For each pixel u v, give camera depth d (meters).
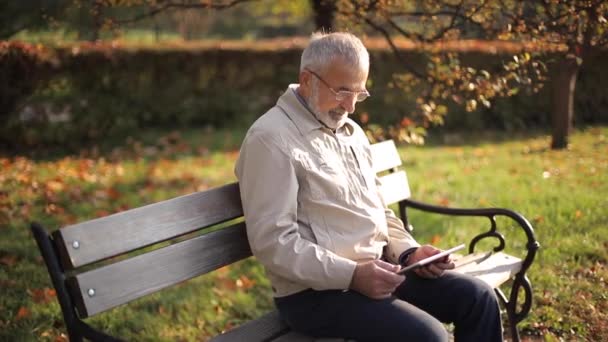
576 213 5.14
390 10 4.62
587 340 3.46
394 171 3.71
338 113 2.66
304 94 2.67
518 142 9.39
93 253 2.29
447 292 2.71
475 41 9.70
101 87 9.58
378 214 2.74
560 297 3.85
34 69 8.72
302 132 2.60
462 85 4.41
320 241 2.54
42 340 3.52
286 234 2.44
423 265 2.70
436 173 7.15
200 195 2.68
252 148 2.51
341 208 2.59
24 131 8.98
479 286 2.69
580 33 4.11
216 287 4.32
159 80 10.30
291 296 2.60
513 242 4.67
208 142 9.48
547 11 4.05
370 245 2.67
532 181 6.51
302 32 20.55
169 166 7.87
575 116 10.67
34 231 2.22
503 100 10.48
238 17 20.58
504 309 3.80
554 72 8.30
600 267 4.20
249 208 2.50
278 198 2.46
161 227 2.51
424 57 9.38
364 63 2.60
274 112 2.62
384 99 9.80
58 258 2.25
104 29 5.20
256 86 10.88
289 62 10.86
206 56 10.55
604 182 6.31
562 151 8.30
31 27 7.08
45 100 9.09
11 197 6.14
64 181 6.95
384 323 2.43
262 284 4.36
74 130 9.38
